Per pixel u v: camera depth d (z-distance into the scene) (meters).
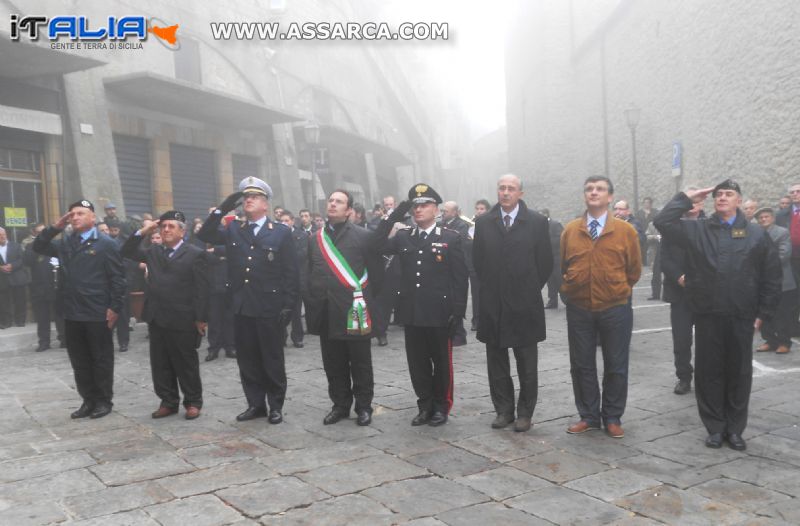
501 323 4.57
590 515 3.18
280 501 3.39
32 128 11.02
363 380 4.88
